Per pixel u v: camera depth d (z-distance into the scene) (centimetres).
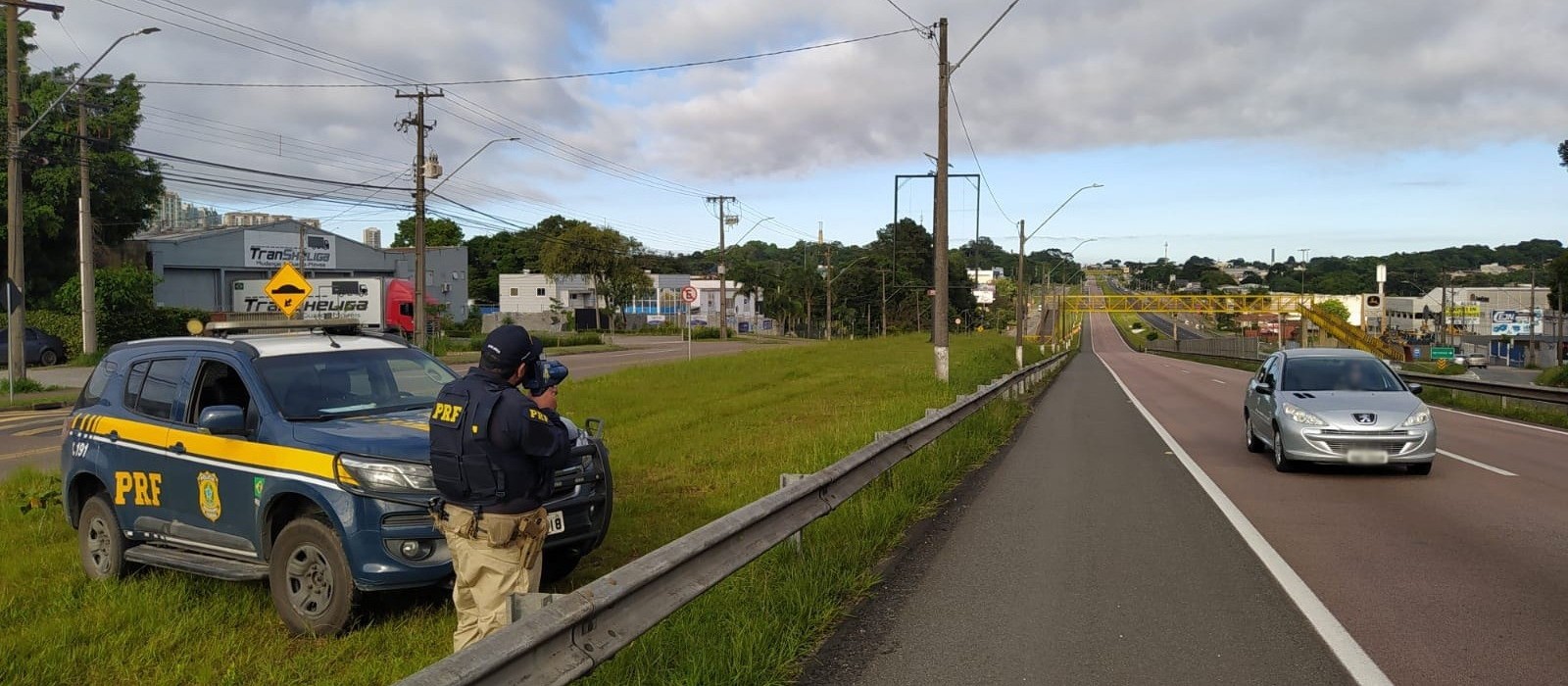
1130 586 700
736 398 2366
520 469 475
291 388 698
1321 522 920
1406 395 1245
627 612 461
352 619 611
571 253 8462
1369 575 721
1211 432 1759
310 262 6550
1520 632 584
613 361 4453
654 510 984
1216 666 534
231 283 5978
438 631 609
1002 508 1009
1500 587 685
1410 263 17288
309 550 622
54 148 4269
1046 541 850
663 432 1641
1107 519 943
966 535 878
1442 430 1780
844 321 11075
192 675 559
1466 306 10500
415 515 607
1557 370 3503
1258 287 16700
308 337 777
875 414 1806
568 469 661
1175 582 708
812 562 699
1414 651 553
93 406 787
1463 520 923
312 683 541
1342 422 1171
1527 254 17425
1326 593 674
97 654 589
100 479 761
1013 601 668
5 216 4259
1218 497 1065
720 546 563
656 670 494
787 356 4253
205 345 742
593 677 472
